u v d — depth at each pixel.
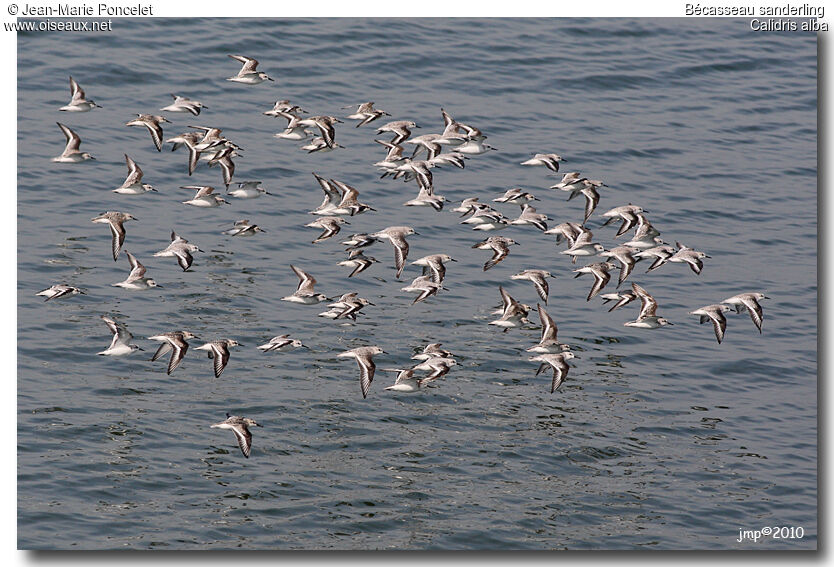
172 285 28.44
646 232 28.50
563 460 22.69
